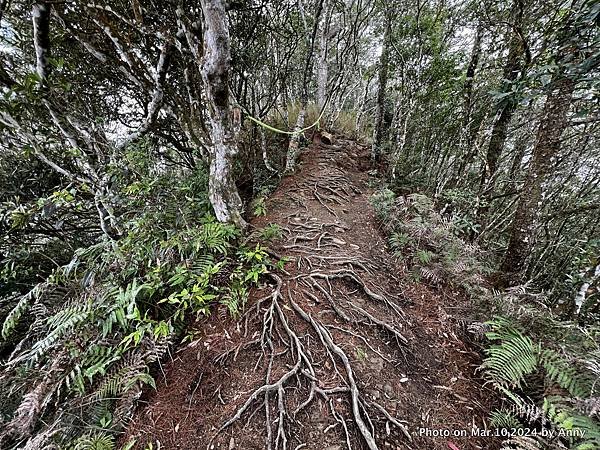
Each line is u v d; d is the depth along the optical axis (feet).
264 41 16.06
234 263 9.38
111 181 10.38
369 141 25.34
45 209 9.86
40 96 9.32
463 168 18.10
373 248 12.20
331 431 5.75
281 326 7.71
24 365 7.94
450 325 8.89
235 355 7.15
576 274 13.32
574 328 7.89
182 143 17.44
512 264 11.94
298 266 9.93
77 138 10.73
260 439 5.64
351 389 6.34
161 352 7.08
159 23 11.67
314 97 28.19
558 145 10.68
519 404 6.10
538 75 8.06
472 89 18.15
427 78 20.02
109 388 6.60
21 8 11.25
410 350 7.84
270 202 14.44
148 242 9.39
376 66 24.90
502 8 15.56
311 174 18.04
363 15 25.94
